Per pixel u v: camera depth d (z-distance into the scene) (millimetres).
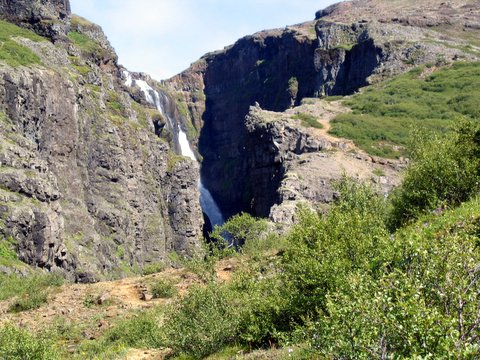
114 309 21578
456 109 93438
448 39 142125
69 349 16797
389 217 20984
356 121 93688
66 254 49594
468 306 5035
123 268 70688
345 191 23203
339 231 11570
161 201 98188
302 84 164500
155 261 87250
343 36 155000
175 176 104875
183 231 101500
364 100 110250
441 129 82125
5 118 53531
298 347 8742
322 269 10148
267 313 11234
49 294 24875
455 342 4582
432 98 103250
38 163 50906
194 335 12094
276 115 104625
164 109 156625
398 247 5902
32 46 73938
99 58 113562
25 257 41875
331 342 5648
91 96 83312
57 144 64938
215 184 183000
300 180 69250
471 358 4367
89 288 25828
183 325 12438
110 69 117438
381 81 124688
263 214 92562
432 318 4730
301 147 86125
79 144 72438
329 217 12695
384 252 6238
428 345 4738
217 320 12180
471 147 20172
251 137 101438
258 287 12297
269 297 11453
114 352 15344
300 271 10836
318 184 68688
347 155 78812
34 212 44062
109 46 126188
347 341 5309
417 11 187250
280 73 186875
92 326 19250
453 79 109625
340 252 10430
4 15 83938
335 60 144250
